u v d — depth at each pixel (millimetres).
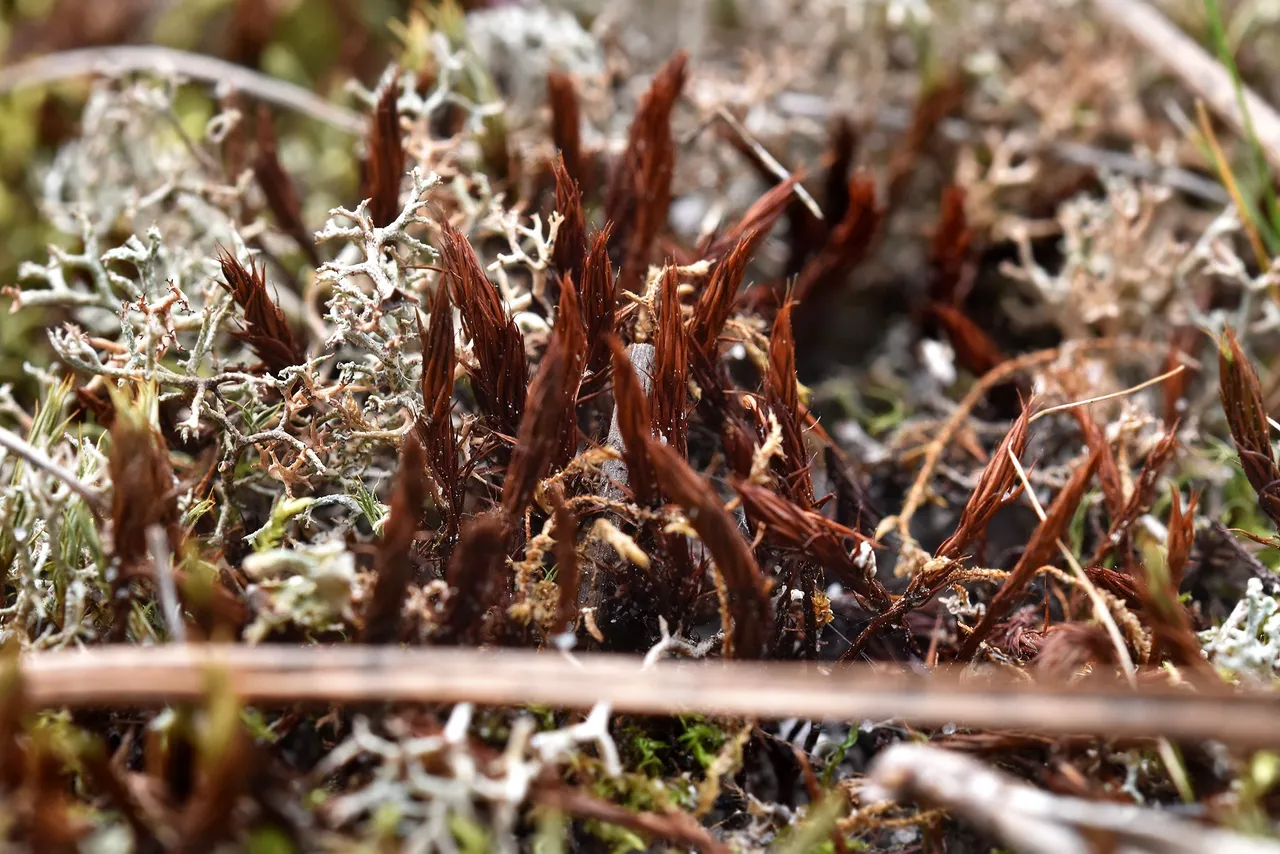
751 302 156
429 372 131
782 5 216
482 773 120
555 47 185
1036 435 161
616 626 137
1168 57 188
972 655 133
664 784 128
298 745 133
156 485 125
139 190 179
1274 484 137
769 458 131
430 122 174
